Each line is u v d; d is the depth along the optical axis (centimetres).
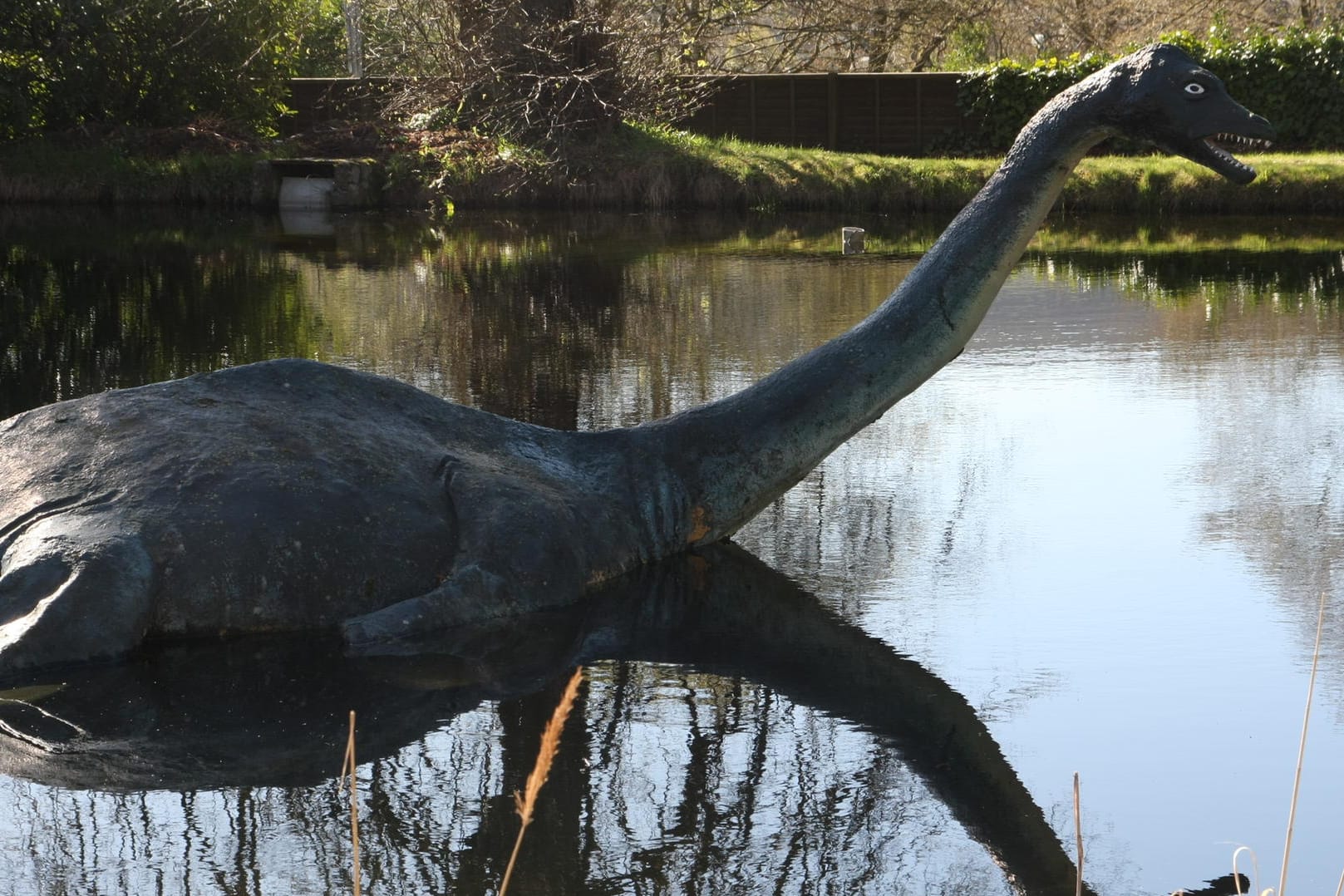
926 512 747
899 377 693
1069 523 725
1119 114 666
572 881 399
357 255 1875
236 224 2281
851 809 443
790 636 589
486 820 434
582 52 2692
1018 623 599
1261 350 1145
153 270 1703
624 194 2519
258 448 607
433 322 1328
